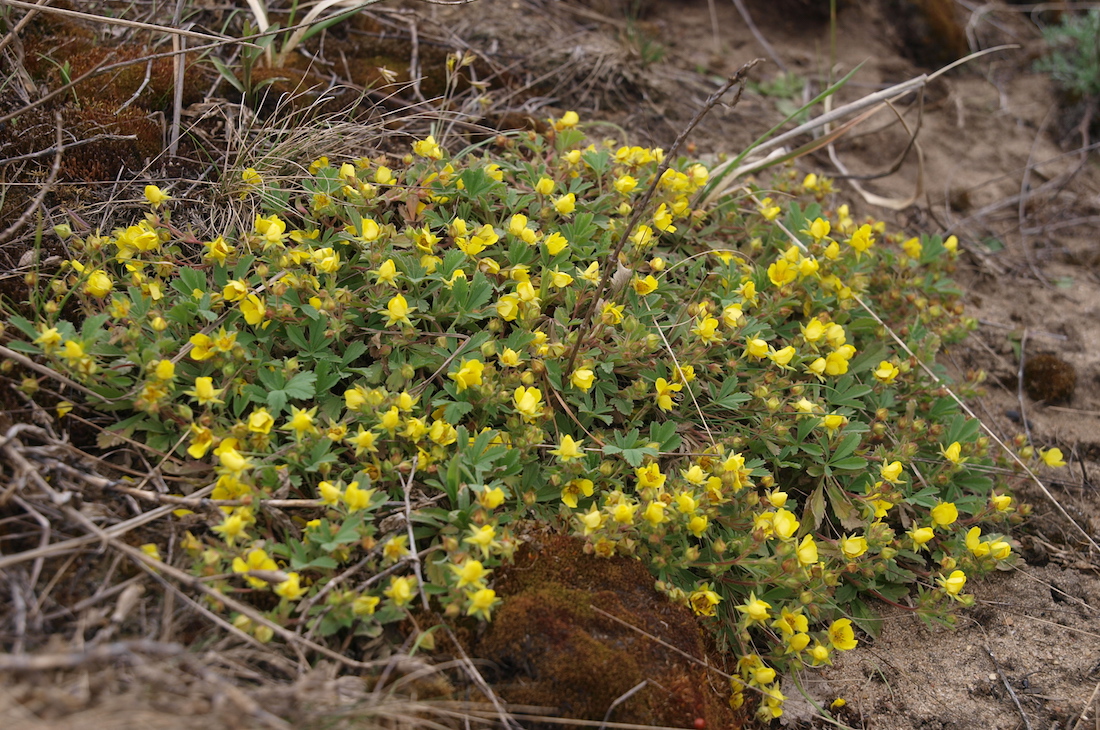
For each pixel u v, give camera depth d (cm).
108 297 66
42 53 75
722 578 66
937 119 109
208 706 53
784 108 101
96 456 63
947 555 71
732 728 62
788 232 77
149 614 58
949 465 72
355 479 62
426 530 63
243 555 60
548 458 67
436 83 85
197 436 62
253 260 67
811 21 113
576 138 77
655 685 60
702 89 100
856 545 65
